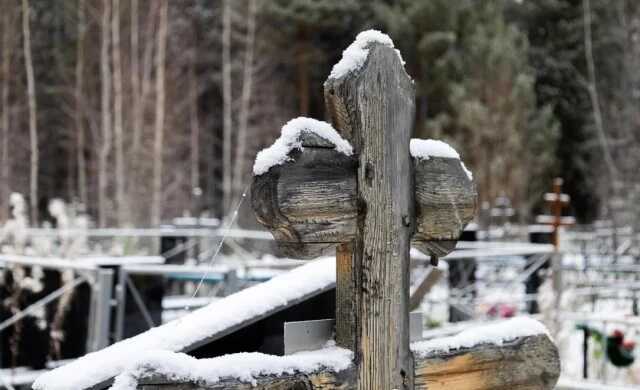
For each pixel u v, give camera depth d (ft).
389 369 5.73
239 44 79.87
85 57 69.36
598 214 81.61
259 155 5.38
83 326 17.24
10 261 16.51
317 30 76.43
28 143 67.51
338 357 5.53
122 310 16.81
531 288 28.09
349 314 5.66
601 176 75.92
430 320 21.84
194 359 4.86
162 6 64.80
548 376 6.79
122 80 66.03
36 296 18.04
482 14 84.74
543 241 33.32
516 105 75.92
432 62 78.18
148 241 38.37
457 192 6.29
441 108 78.28
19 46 67.97
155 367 4.60
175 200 67.36
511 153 72.38
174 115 71.97
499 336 6.55
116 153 59.82
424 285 11.35
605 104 82.33
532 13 91.81
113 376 5.01
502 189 70.38
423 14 77.66
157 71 66.23
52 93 73.10
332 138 5.57
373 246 5.69
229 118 67.67
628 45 73.05
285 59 75.82
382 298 5.72
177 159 74.28
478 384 6.32
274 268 24.82
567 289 26.91
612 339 19.20
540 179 78.07
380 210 5.74
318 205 5.41
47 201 73.26
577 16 88.48
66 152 75.82
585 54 85.46
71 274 17.06
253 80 72.38
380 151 5.75
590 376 19.45
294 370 5.26
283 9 72.90
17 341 17.21
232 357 5.05
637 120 69.41
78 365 5.09
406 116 5.94
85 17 68.64
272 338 6.75
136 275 17.29
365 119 5.67
